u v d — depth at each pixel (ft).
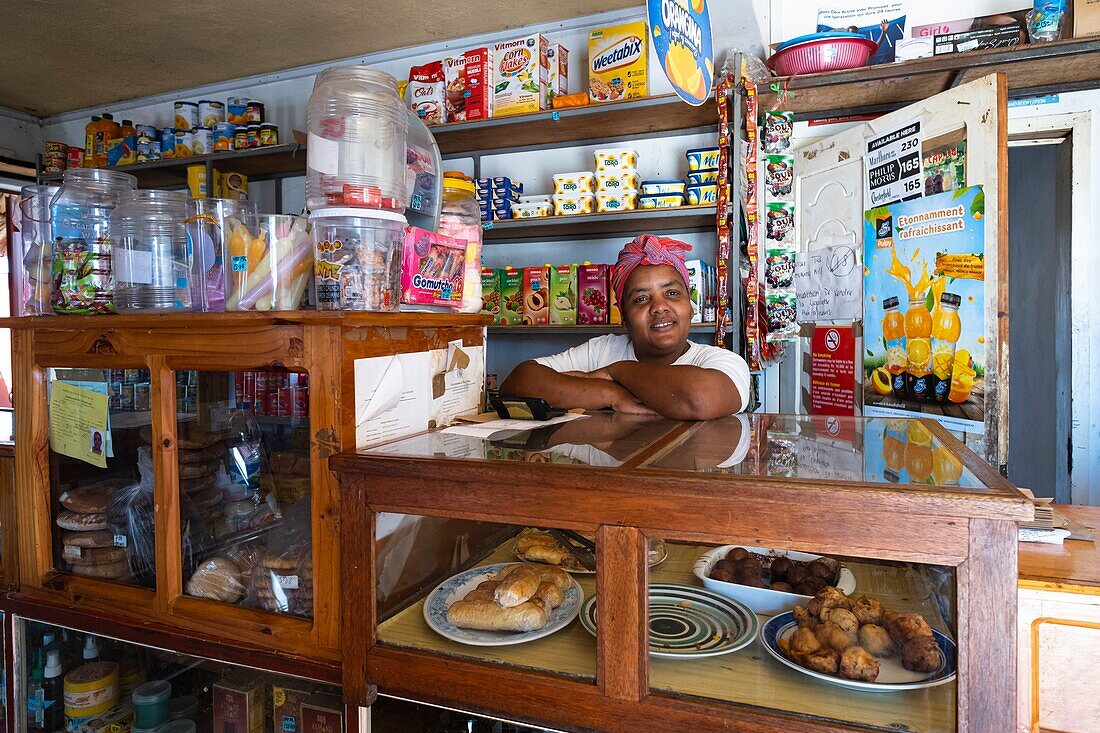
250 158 10.99
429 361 3.86
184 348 3.53
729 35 9.52
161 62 11.51
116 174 4.32
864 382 8.86
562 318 9.35
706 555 2.83
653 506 2.54
